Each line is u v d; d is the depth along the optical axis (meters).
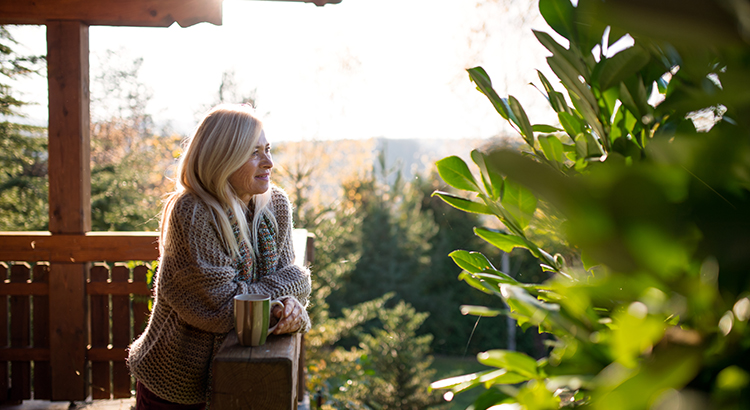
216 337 1.62
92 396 3.09
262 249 1.80
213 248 1.61
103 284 3.10
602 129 0.61
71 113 3.05
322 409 4.62
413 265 17.31
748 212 0.24
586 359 0.42
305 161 13.35
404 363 10.60
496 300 16.59
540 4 0.59
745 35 0.18
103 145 8.23
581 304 0.44
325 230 11.40
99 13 3.04
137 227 6.70
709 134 0.25
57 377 3.04
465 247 17.22
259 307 1.26
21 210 5.94
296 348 1.37
